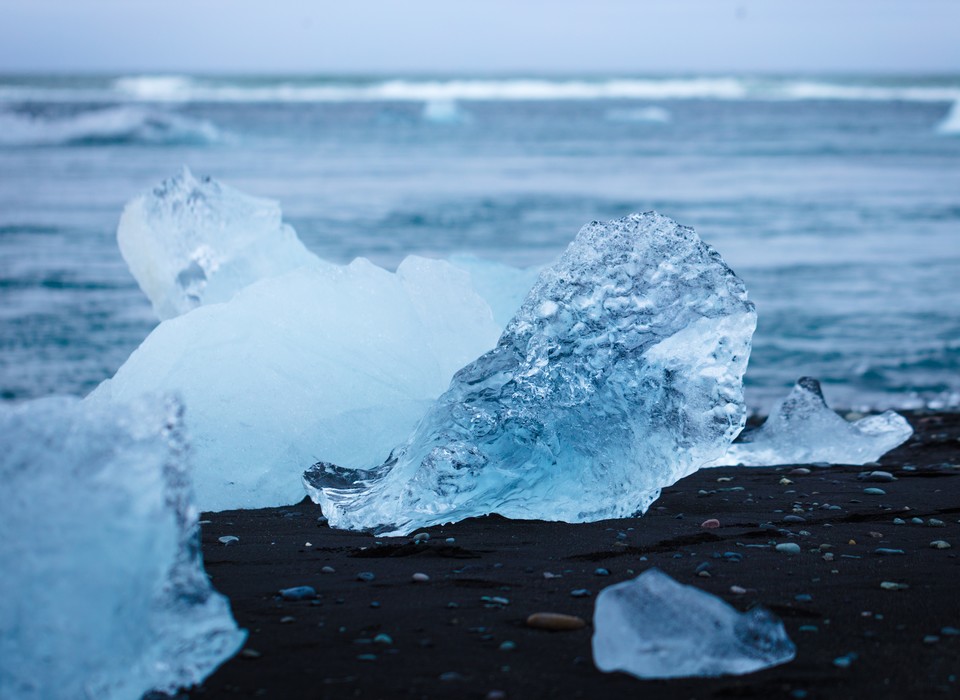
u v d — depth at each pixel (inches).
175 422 103.0
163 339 201.9
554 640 113.3
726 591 131.2
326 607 125.8
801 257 579.2
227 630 101.7
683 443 176.2
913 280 516.4
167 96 2775.6
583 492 174.1
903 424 241.6
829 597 128.3
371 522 168.9
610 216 733.9
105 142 1417.3
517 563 146.9
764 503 188.7
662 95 3272.6
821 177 1021.8
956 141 1531.7
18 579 92.4
